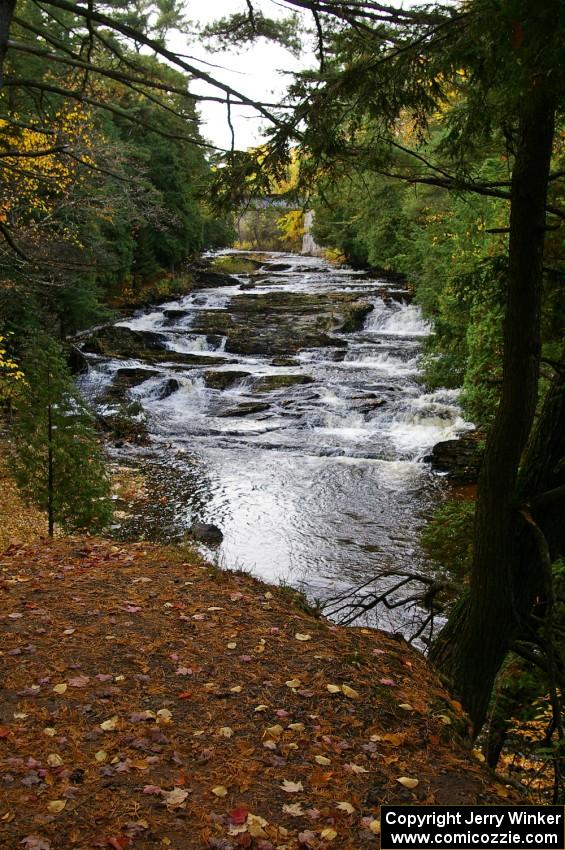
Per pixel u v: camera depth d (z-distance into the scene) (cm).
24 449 1102
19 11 1466
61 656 492
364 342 3042
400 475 1811
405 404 2275
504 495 544
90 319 2666
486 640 569
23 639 517
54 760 368
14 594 615
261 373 2606
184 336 3064
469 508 930
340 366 2741
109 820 328
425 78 420
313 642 536
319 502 1617
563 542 590
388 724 428
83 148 1510
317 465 1889
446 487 1723
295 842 322
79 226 2180
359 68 438
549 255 653
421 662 545
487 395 1355
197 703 438
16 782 350
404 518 1523
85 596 615
